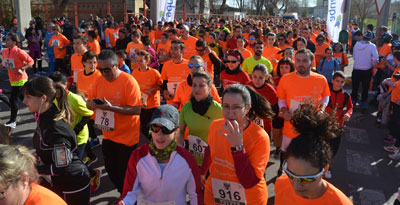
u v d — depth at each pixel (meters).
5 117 7.48
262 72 4.48
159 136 2.25
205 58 6.27
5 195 1.61
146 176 2.32
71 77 6.10
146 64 5.20
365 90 8.16
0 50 15.16
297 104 4.13
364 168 5.34
